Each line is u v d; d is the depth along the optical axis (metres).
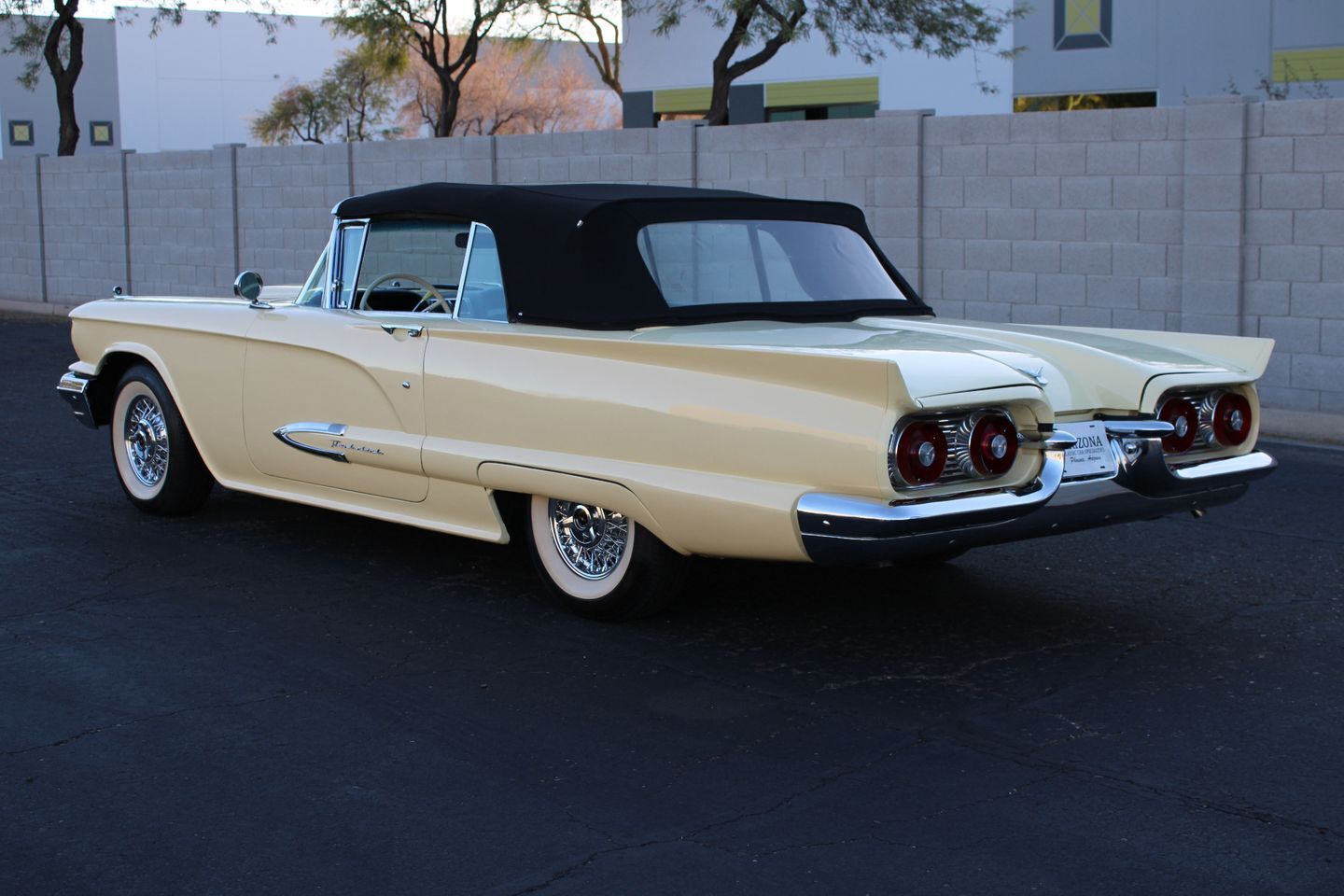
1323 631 5.36
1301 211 10.24
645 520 4.90
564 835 3.61
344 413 5.91
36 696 4.61
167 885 3.34
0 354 15.37
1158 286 11.06
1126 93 23.59
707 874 3.39
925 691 4.69
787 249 5.78
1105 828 3.64
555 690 4.69
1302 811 3.75
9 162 22.69
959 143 12.02
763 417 4.52
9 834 3.61
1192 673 4.87
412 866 3.44
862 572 6.17
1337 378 10.23
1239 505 7.62
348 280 6.17
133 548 6.55
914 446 4.28
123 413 7.20
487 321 5.49
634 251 5.29
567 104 45.50
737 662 4.98
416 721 4.40
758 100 28.58
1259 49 22.08
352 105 43.06
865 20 20.66
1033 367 4.71
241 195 18.97
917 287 12.48
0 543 6.63
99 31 52.06
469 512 5.59
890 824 3.67
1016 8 22.23
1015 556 6.48
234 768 4.03
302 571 6.16
